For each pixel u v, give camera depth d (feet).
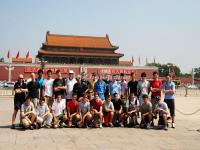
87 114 43.11
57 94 43.75
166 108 43.21
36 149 28.63
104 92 47.50
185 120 54.19
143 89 45.37
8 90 173.99
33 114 40.98
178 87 259.19
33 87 42.98
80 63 258.16
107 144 31.42
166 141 33.40
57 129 41.37
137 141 33.24
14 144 30.86
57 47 261.65
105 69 243.60
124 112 45.16
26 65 228.63
